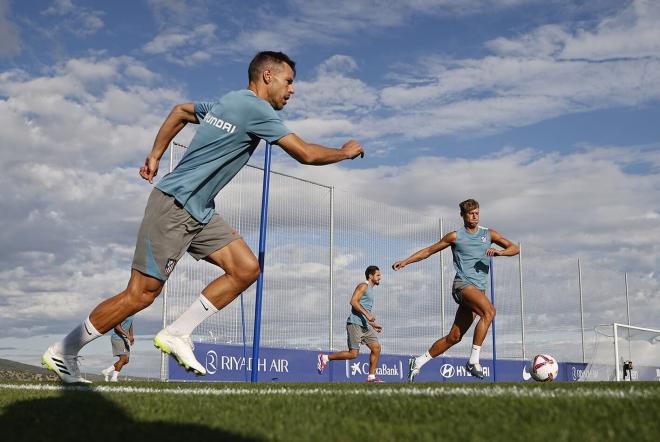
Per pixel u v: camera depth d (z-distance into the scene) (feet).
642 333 53.26
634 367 52.70
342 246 38.83
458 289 24.97
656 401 7.73
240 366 32.68
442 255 44.62
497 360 47.16
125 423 6.43
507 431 5.58
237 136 13.43
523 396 9.15
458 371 44.47
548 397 8.79
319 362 34.12
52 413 7.32
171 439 5.40
